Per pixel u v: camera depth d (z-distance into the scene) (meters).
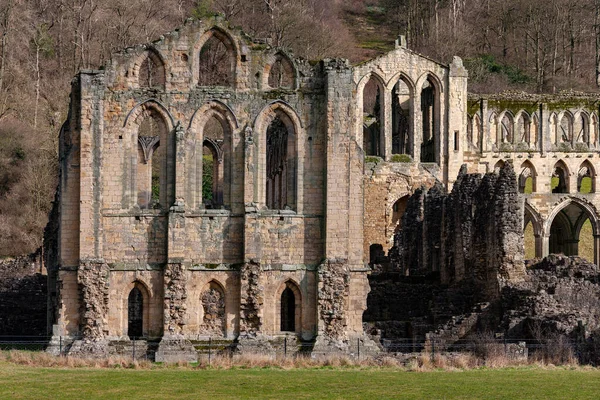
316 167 105.31
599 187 179.38
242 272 102.88
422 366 90.75
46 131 192.38
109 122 104.31
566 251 181.62
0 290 131.00
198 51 105.75
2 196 178.62
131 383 78.44
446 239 124.06
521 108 179.12
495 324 105.75
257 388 75.94
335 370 89.00
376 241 169.50
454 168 173.62
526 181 188.12
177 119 104.88
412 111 172.62
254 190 104.75
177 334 101.94
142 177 131.62
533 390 74.50
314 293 104.12
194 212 104.00
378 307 123.19
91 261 102.31
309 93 105.62
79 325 102.94
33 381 79.38
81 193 102.88
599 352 91.50
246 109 105.25
